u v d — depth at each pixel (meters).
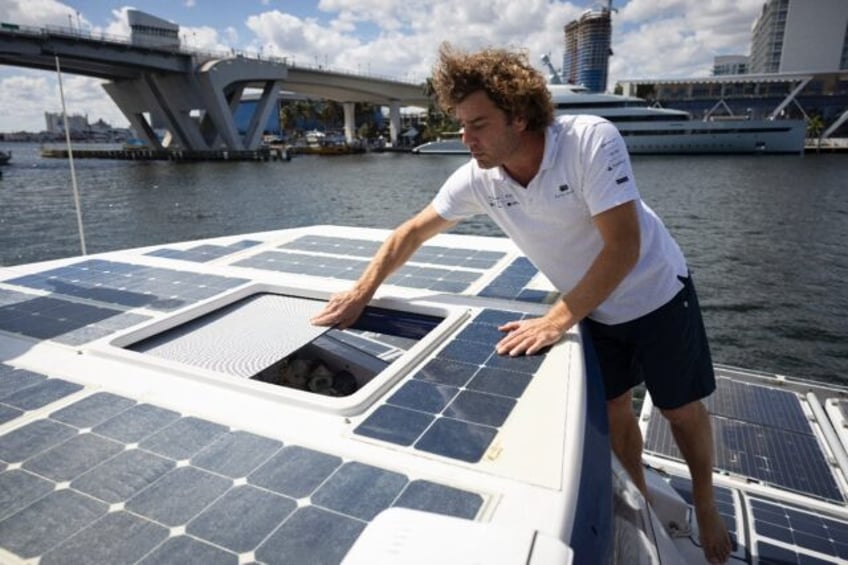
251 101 121.75
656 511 2.92
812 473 4.52
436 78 1.80
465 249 3.61
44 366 1.89
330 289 2.68
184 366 1.83
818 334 12.71
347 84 74.56
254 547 1.09
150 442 1.44
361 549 0.83
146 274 3.06
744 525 3.80
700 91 98.31
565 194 1.89
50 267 3.24
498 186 2.03
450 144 80.88
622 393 2.44
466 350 1.98
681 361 2.23
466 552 0.82
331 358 2.74
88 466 1.35
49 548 1.09
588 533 1.17
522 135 1.83
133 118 65.88
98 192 35.38
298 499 1.22
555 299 2.57
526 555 0.82
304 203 31.78
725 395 5.78
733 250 19.81
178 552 1.08
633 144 64.25
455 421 1.52
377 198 33.91
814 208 27.88
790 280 16.34
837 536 3.73
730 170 47.47
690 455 2.42
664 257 2.12
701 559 2.81
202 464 1.35
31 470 1.33
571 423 1.49
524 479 1.27
